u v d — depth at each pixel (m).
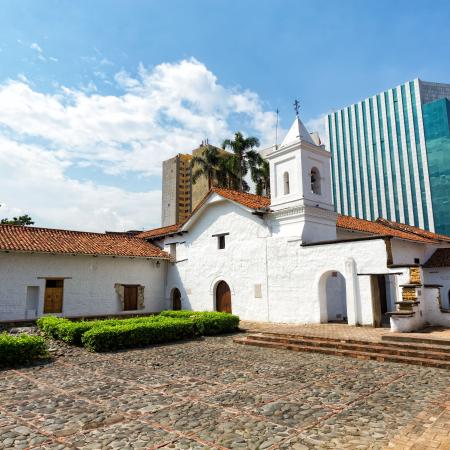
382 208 66.38
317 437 4.95
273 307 17.64
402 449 4.49
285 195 18.00
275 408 6.10
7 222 37.94
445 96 66.06
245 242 19.38
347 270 14.84
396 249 20.67
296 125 18.30
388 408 5.96
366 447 4.60
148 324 13.09
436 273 22.45
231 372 8.62
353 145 71.88
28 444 4.91
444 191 59.00
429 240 23.08
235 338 13.60
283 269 17.41
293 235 17.14
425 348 9.56
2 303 17.47
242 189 36.50
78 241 21.11
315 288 16.00
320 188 18.30
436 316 12.51
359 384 7.40
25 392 7.28
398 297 13.52
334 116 75.81
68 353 11.17
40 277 18.72
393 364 9.20
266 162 36.19
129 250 22.33
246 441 4.89
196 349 11.85
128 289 22.05
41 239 19.66
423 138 62.19
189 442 4.90
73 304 19.69
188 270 22.55
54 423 5.62
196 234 22.36
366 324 14.16
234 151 36.28
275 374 8.36
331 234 18.30
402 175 64.19
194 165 37.44
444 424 5.15
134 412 6.04
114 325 12.93
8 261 17.88
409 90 64.81
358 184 70.31
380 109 68.62
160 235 24.48
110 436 5.13
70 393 7.16
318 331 12.98
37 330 14.52
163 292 23.84
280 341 12.16
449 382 7.47
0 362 9.52
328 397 6.60
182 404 6.39
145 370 9.01
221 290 20.70
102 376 8.47
